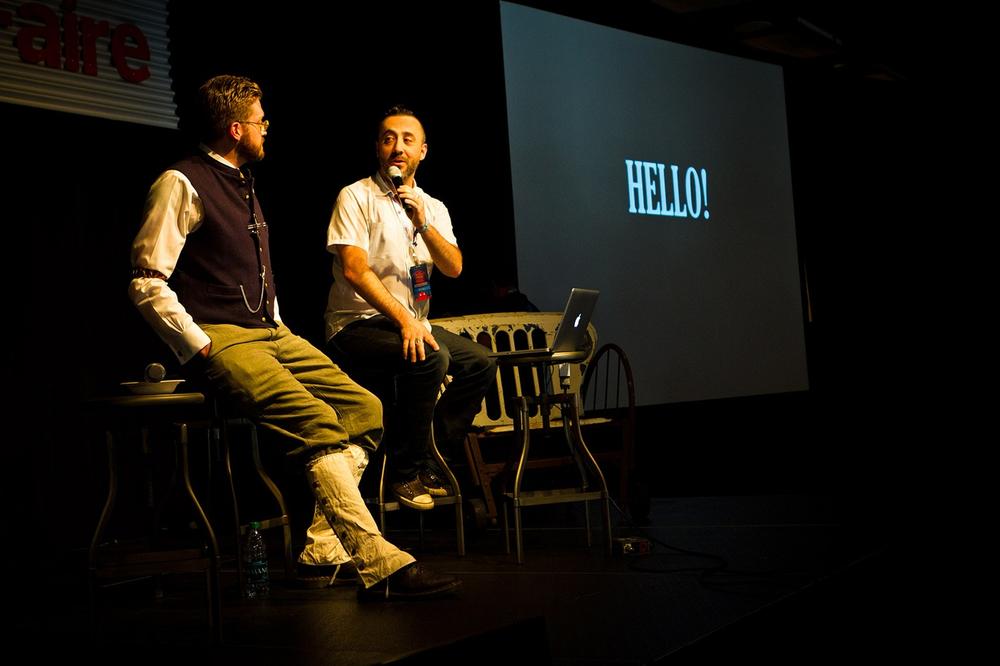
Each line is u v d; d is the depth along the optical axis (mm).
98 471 4074
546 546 3201
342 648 1890
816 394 8070
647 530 3449
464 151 5688
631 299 6379
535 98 5980
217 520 4102
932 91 8633
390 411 3086
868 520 3445
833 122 8477
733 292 7105
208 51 4578
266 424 2355
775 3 6637
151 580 2666
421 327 2842
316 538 2721
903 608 2814
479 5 5734
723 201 7133
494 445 4332
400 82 5375
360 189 2988
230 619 2285
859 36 7438
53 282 4016
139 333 4281
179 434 2168
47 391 3961
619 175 6398
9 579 3199
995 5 7039
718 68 7191
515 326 4094
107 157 4223
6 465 3811
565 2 6152
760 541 3070
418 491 3051
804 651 2301
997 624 2826
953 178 8797
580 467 3143
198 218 2391
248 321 2449
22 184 3949
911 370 8555
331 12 5047
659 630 1971
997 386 8383
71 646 2080
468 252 5719
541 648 1885
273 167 4844
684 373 6645
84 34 4094
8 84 3850
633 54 6574
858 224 8648
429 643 1875
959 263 9094
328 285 4992
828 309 8406
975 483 4469
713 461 6324
